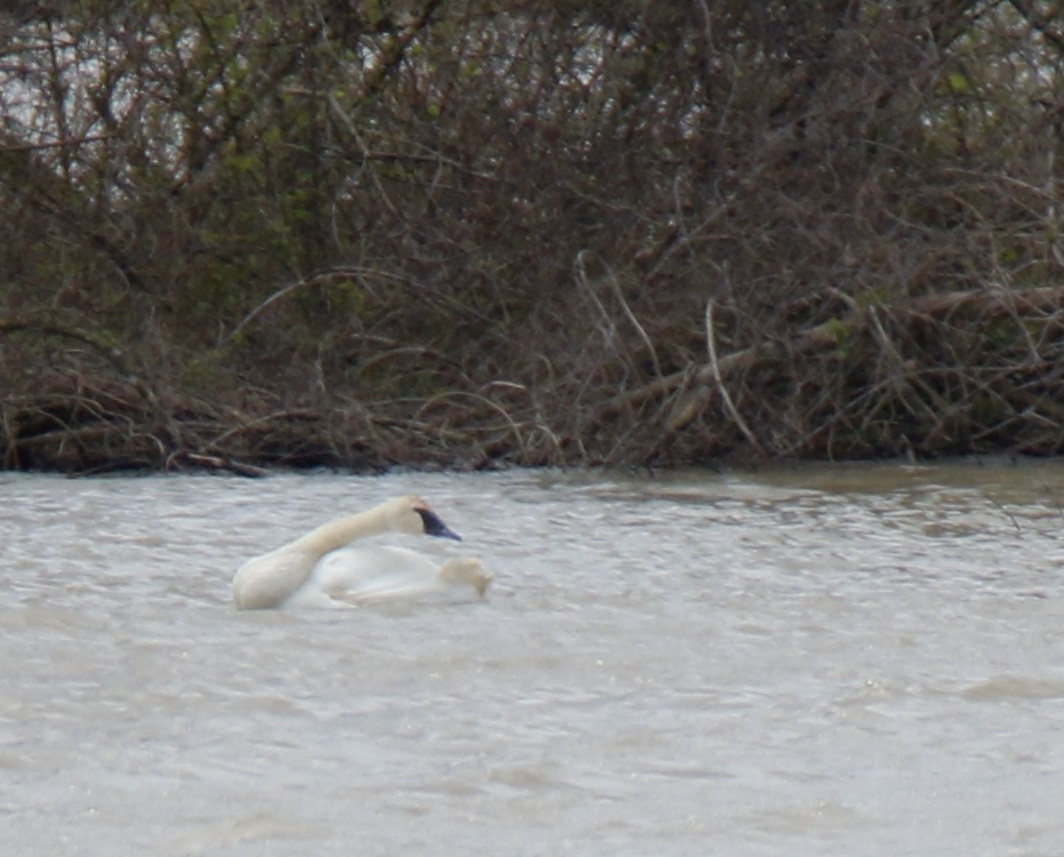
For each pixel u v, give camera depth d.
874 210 60.50
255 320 66.94
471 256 65.62
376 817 21.94
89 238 66.94
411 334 66.69
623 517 46.72
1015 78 64.38
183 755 24.39
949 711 26.69
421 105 69.44
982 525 45.28
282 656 29.81
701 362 60.09
